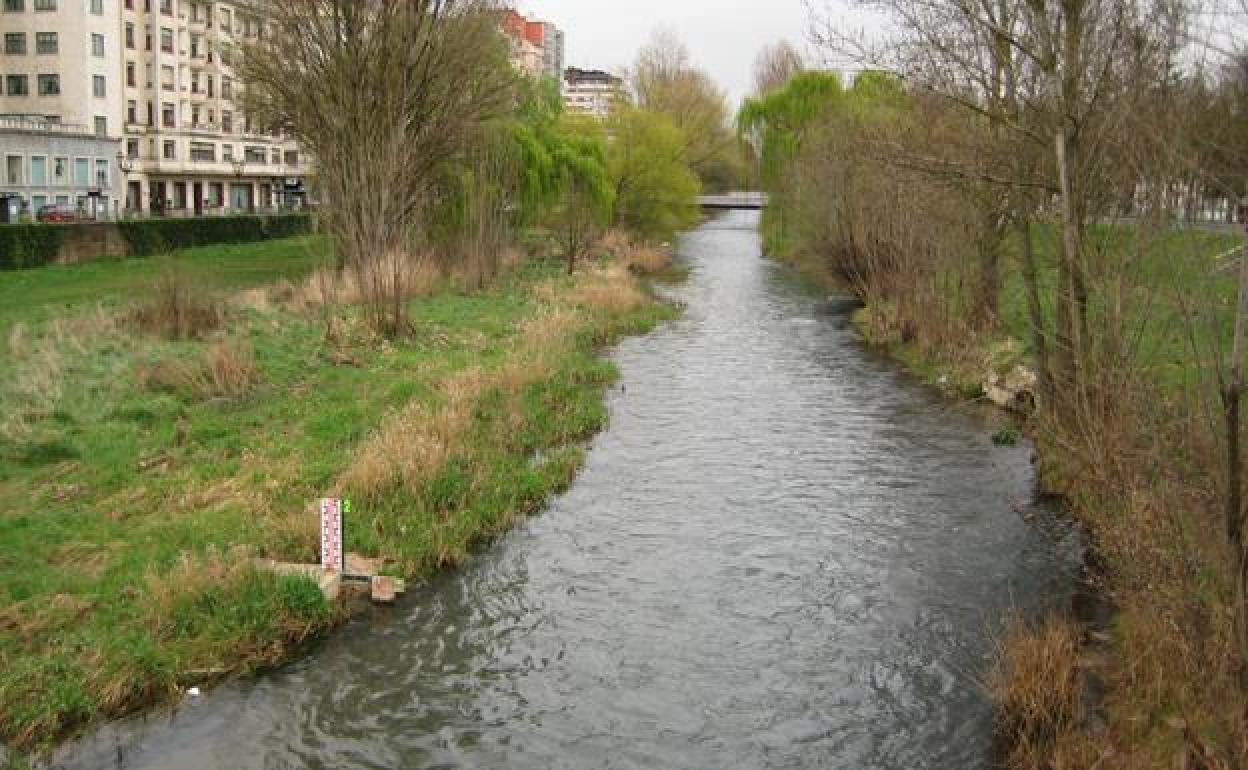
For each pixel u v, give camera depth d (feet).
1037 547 44.91
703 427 65.16
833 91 173.99
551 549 45.32
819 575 42.57
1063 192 40.57
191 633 35.32
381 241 94.89
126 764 29.50
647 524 48.29
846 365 85.20
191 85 264.52
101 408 57.11
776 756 30.35
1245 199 22.58
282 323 82.48
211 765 29.63
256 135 288.51
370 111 95.86
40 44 225.76
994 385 71.31
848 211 106.93
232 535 41.91
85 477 47.70
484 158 119.14
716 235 248.73
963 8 44.57
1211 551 25.71
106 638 34.01
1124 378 30.96
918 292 88.89
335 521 39.52
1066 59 42.16
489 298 106.11
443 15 106.63
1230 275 27.68
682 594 40.93
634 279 136.46
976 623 38.17
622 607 39.81
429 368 70.64
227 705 32.55
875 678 34.50
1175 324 30.89
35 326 81.61
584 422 63.77
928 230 82.99
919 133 63.67
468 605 39.83
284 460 50.80
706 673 34.99
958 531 47.06
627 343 94.73
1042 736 30.37
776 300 125.70
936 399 72.90
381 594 39.73
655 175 189.67
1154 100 33.14
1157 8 31.53
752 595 40.83
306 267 143.33
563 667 35.35
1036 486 52.85
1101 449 32.14
